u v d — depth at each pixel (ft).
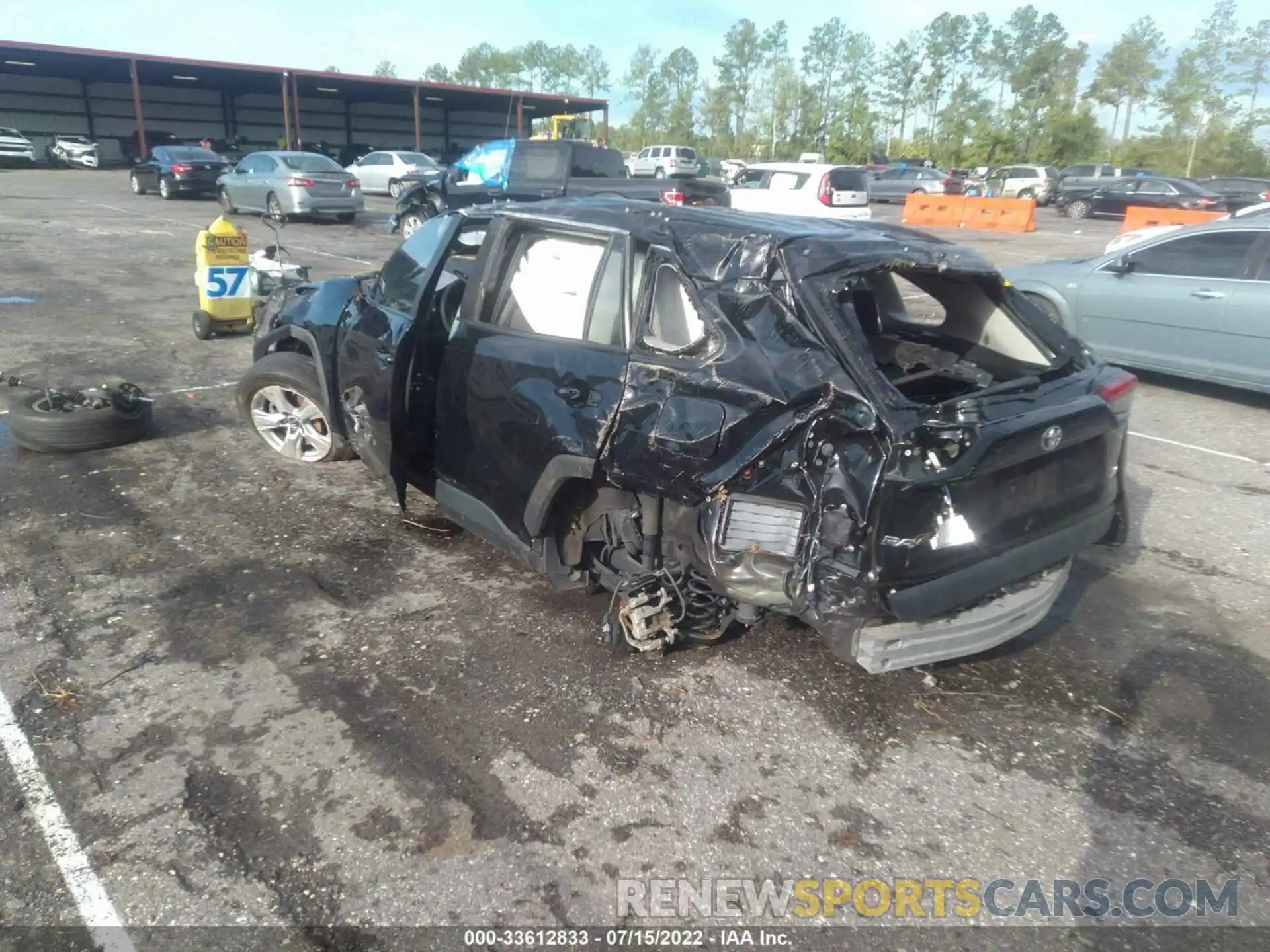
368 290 15.79
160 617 12.71
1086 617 13.94
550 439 11.49
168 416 21.30
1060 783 10.23
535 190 50.65
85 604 12.98
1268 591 14.93
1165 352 26.11
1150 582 15.19
